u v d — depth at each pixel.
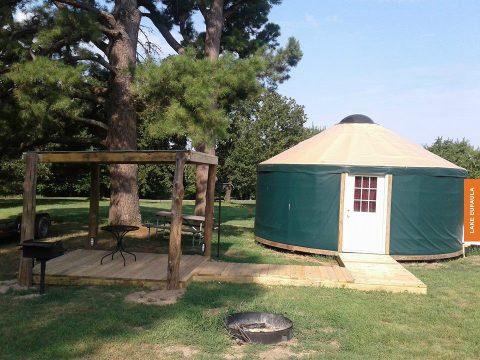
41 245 5.89
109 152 6.66
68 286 6.48
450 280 7.59
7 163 17.31
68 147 12.39
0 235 9.68
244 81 9.84
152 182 33.19
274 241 10.35
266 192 10.84
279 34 17.50
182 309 5.38
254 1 15.49
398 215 9.44
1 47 8.42
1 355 4.00
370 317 5.37
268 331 4.59
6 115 8.96
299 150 11.02
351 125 11.32
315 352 4.29
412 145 10.95
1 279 6.83
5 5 9.10
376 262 8.35
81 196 32.31
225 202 29.41
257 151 25.89
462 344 4.65
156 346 4.30
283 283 6.75
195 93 8.83
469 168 22.33
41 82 8.13
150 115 10.16
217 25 13.74
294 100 26.44
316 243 9.66
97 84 11.65
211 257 8.86
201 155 7.22
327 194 9.61
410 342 4.66
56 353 4.04
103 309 5.33
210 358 4.04
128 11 10.97
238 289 6.42
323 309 5.55
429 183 9.55
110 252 8.46
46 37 8.22
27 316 5.05
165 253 8.79
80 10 9.01
